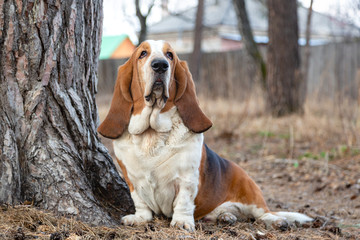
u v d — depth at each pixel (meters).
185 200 4.12
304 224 4.89
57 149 4.21
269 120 12.84
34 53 4.11
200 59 23.05
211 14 39.94
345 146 9.60
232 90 16.05
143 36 20.33
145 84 3.92
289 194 7.20
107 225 4.12
